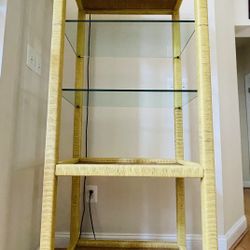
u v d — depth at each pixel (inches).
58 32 34.4
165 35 56.3
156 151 58.5
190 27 45.7
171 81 60.5
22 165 42.3
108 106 58.5
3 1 37.0
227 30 72.3
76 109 50.9
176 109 52.6
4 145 36.4
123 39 57.6
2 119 35.8
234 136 68.9
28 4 44.1
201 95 32.8
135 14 55.3
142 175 31.6
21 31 41.6
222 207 56.1
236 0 86.2
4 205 36.4
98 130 59.0
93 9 53.6
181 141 51.4
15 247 39.9
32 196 46.5
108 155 58.4
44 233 30.6
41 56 50.0
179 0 50.1
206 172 31.4
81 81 53.0
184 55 59.7
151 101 52.8
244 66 158.9
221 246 54.5
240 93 157.8
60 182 56.4
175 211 56.9
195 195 56.9
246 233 66.9
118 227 56.7
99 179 57.9
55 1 35.0
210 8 62.7
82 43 53.2
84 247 48.3
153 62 61.2
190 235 55.9
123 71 60.8
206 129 32.0
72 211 48.7
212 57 60.7
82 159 49.5
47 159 32.0
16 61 39.9
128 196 57.5
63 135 57.1
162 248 48.4
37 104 48.4
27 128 44.1
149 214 57.1
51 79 33.5
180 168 31.6
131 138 58.9
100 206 57.2
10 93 38.0
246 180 149.9
